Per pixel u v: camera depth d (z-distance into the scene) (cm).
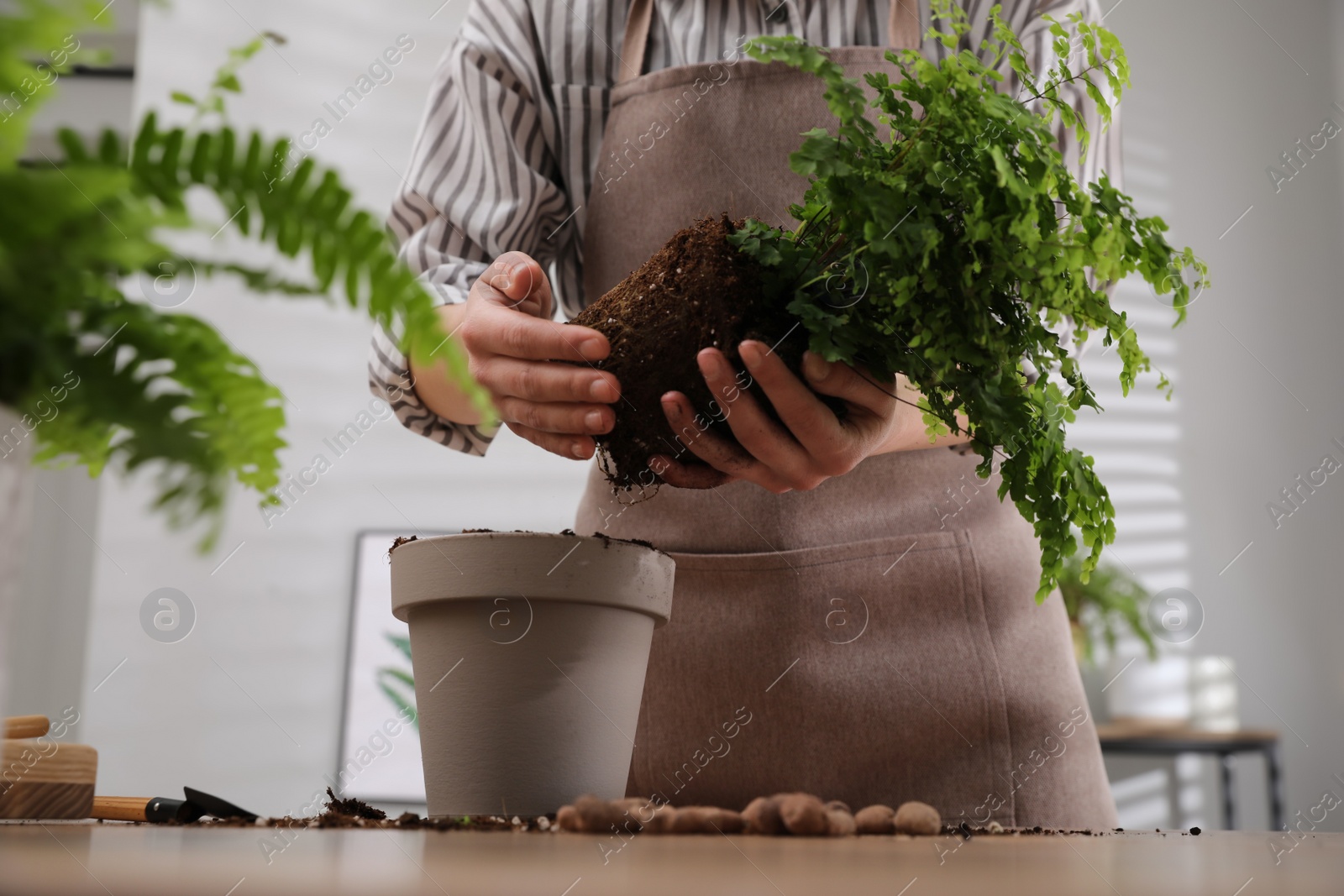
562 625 61
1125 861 38
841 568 93
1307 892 28
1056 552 65
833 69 63
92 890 23
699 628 94
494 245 98
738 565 94
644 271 73
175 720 232
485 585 60
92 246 27
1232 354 286
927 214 61
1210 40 301
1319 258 289
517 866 32
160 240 28
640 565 64
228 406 30
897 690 91
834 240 70
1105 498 66
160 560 237
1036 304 61
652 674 95
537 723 60
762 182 99
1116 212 61
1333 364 283
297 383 247
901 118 65
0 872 26
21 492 29
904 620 93
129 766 229
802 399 65
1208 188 294
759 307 68
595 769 62
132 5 256
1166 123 297
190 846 37
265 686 235
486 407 29
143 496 238
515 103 101
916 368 65
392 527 243
